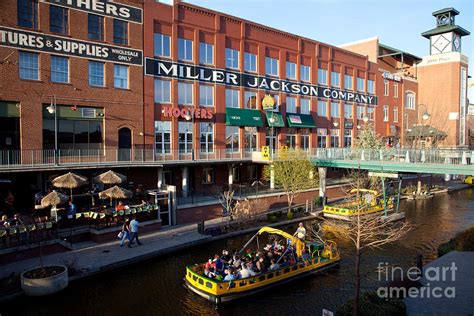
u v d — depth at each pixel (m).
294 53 43.41
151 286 18.11
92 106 27.86
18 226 19.28
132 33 29.77
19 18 24.70
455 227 30.45
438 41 66.94
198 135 34.28
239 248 23.73
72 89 26.81
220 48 35.94
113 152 28.72
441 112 65.19
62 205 25.02
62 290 16.94
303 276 19.19
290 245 19.84
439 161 30.41
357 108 52.72
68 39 26.55
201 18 34.53
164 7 31.83
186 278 18.00
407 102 64.19
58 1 26.09
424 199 45.19
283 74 41.94
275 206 34.59
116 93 28.94
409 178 54.06
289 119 41.59
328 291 18.05
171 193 27.73
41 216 22.64
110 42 28.53
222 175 36.53
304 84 44.41
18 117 24.92
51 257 20.16
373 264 21.53
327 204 36.25
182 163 30.44
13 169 22.42
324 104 47.41
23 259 19.58
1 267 18.48
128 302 16.55
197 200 30.50
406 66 67.56
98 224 22.97
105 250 21.45
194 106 34.06
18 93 24.58
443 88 65.00
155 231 25.84
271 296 17.59
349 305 14.02
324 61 47.38
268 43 40.38
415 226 30.72
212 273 17.17
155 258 21.42
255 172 40.00
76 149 27.28
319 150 38.75
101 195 23.38
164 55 32.22
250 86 38.78
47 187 25.78
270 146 38.97
